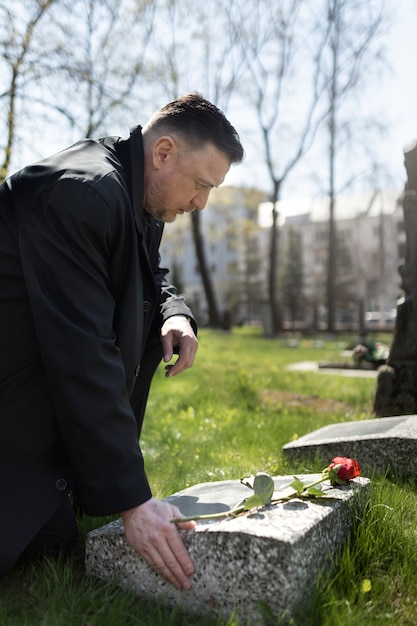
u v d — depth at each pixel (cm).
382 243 4066
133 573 184
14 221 190
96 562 190
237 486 220
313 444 319
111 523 199
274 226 2809
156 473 328
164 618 166
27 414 188
